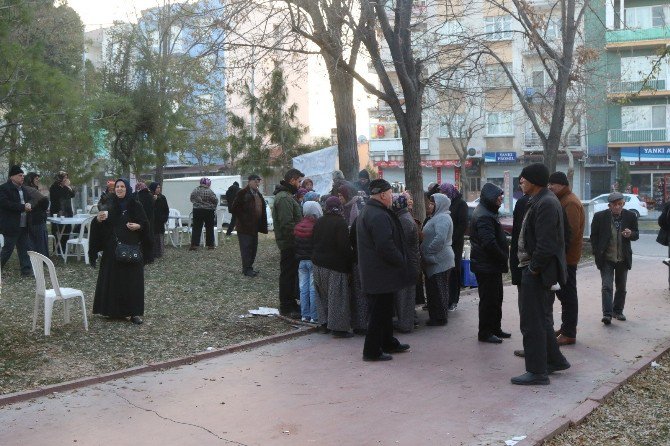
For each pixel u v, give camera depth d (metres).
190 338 9.29
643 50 40.75
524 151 45.41
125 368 7.81
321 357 8.48
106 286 9.80
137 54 21.39
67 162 15.77
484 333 9.16
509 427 5.94
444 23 14.60
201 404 6.58
